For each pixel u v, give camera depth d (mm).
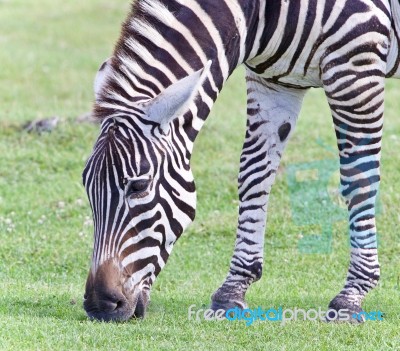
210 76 17344
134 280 16719
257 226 19891
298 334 17781
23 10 70250
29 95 45500
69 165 33781
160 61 16875
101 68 17062
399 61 19547
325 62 18281
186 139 17016
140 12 17141
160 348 16422
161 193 16578
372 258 19234
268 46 18203
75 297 20328
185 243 26438
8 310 19000
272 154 19812
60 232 27125
